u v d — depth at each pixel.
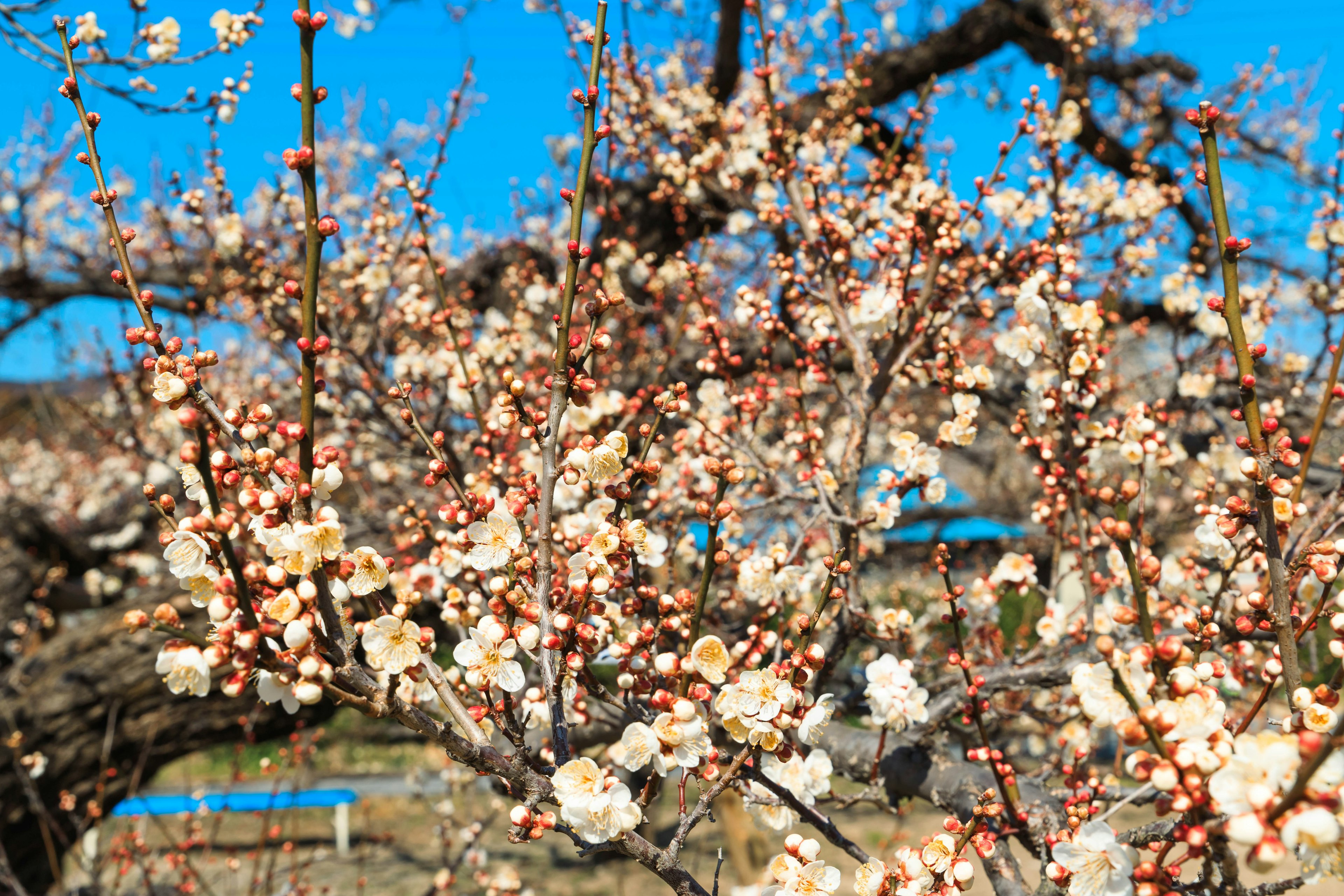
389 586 2.26
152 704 4.97
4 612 6.66
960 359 2.59
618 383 4.39
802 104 5.16
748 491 3.57
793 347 2.90
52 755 4.83
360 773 12.41
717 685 1.65
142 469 8.31
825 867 1.46
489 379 3.50
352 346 4.14
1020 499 8.14
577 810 1.27
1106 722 1.15
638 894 7.34
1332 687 1.29
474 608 1.68
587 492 2.17
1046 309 2.22
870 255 3.07
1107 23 6.73
